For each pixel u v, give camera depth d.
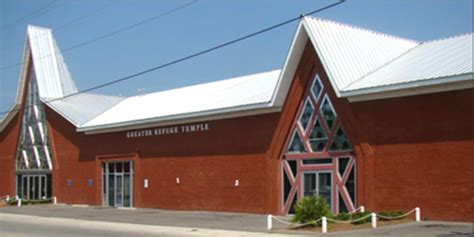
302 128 30.19
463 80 23.11
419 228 21.78
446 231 20.61
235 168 33.31
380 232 20.67
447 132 24.30
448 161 24.19
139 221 29.73
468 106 23.66
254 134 32.41
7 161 54.53
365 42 30.86
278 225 25.33
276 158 31.14
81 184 45.31
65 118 46.66
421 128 25.14
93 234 23.08
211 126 35.06
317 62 29.42
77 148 46.00
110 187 42.81
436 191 24.48
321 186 29.12
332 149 28.69
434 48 30.38
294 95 30.38
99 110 49.16
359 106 27.47
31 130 51.62
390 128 26.22
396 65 28.97
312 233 21.23
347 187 27.94
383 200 26.25
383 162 26.39
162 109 41.00
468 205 23.48
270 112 31.52
